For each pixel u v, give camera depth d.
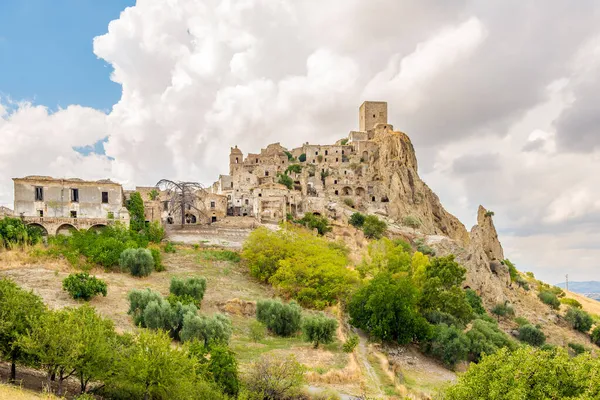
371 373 40.31
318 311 55.44
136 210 72.62
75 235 59.62
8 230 56.50
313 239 74.62
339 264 64.69
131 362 24.02
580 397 20.11
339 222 114.81
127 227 67.00
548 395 21.78
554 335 91.38
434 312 63.44
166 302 40.38
